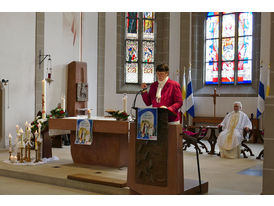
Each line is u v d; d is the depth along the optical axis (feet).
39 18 39.58
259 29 43.01
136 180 16.75
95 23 46.98
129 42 48.55
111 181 18.44
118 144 23.61
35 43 39.27
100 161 24.54
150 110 16.16
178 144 16.02
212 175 23.11
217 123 44.32
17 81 37.45
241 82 45.03
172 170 15.93
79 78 42.98
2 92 36.06
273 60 16.06
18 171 22.34
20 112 37.76
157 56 48.83
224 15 46.21
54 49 41.27
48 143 27.35
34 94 39.17
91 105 46.37
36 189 19.47
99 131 23.16
